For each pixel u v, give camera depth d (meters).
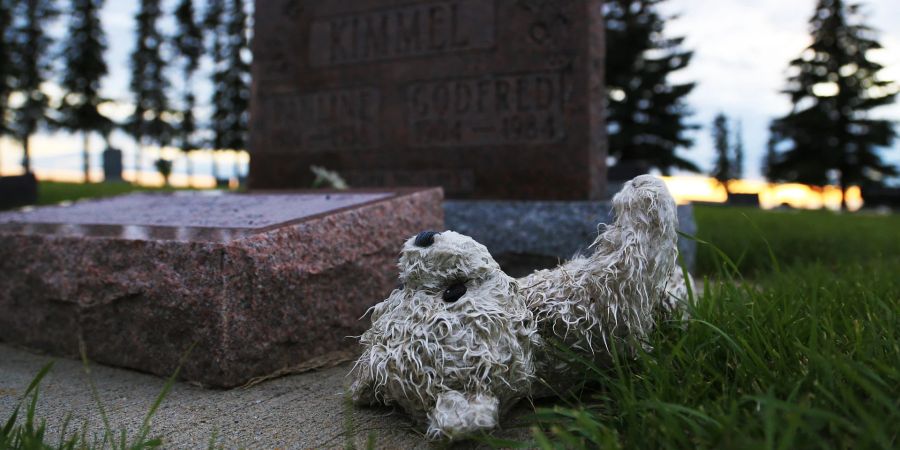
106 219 0.77
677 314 0.50
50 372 0.60
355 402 0.47
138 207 0.85
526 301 0.47
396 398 0.42
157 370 0.58
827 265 1.09
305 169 1.31
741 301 0.52
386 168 1.22
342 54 1.27
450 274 0.42
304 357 0.60
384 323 0.43
